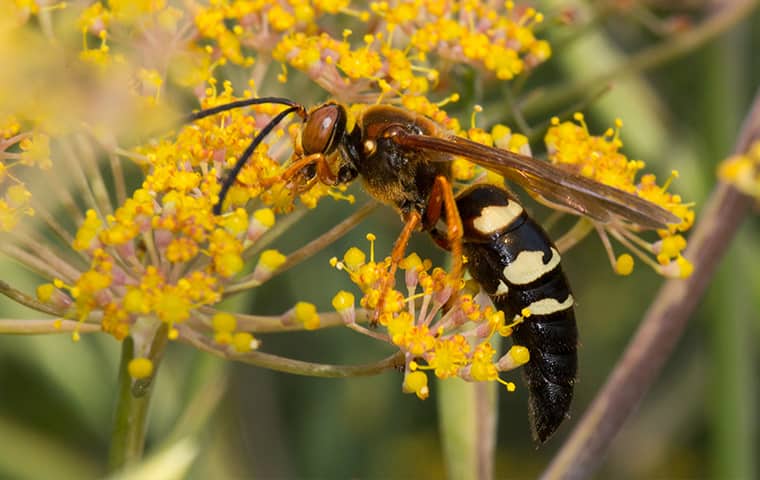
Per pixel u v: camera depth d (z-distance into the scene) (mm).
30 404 280
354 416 287
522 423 317
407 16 239
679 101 295
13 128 223
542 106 263
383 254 284
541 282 232
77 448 281
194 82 231
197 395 238
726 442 267
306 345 285
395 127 236
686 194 274
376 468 286
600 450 250
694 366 298
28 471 274
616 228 236
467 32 241
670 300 253
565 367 232
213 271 223
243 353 223
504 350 251
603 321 309
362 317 226
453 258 229
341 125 232
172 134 228
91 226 221
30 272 267
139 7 228
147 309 219
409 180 237
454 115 249
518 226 233
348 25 253
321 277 281
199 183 227
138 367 220
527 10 245
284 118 235
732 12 268
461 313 225
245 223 223
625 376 251
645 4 277
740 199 253
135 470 220
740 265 268
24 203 224
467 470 245
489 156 231
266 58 237
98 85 187
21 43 182
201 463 258
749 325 269
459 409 246
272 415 281
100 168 247
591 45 282
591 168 236
